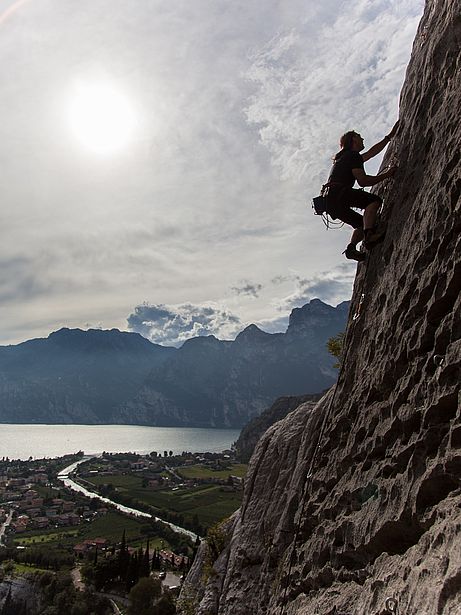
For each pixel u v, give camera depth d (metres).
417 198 6.32
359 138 8.17
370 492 6.11
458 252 4.96
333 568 6.72
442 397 4.81
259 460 14.88
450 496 4.43
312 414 11.38
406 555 4.89
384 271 7.21
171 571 81.88
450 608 3.61
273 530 11.88
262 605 10.38
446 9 6.57
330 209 7.88
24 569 87.25
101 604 67.31
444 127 5.81
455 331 4.84
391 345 6.29
